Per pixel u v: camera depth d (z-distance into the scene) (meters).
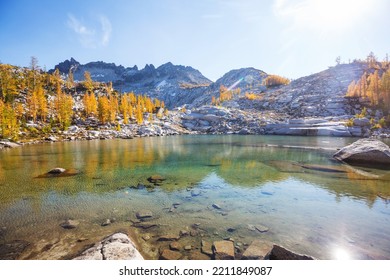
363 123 84.75
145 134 96.38
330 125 88.31
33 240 11.43
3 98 98.88
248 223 13.18
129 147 53.19
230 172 26.36
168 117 135.00
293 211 14.93
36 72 151.88
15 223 13.41
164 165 30.72
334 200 16.91
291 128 92.25
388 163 28.27
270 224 13.03
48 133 78.94
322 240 11.18
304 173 25.31
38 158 36.78
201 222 13.37
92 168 28.78
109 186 21.00
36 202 16.91
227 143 61.78
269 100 157.62
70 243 11.11
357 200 16.83
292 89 168.75
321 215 14.24
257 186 20.75
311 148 47.44
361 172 25.22
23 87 121.38
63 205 16.30
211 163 32.12
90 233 12.12
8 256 9.94
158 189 20.05
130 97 154.38
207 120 129.00
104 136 84.06
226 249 10.16
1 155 40.41
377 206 15.64
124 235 10.66
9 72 135.38
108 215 14.51
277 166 29.38
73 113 107.50
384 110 100.69
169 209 15.46
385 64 167.38
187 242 11.05
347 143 57.16
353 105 112.75
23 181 22.64
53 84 147.00
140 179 23.44
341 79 154.00
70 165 30.70
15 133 68.19
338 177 23.38
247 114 132.38
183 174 25.56
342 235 11.69
